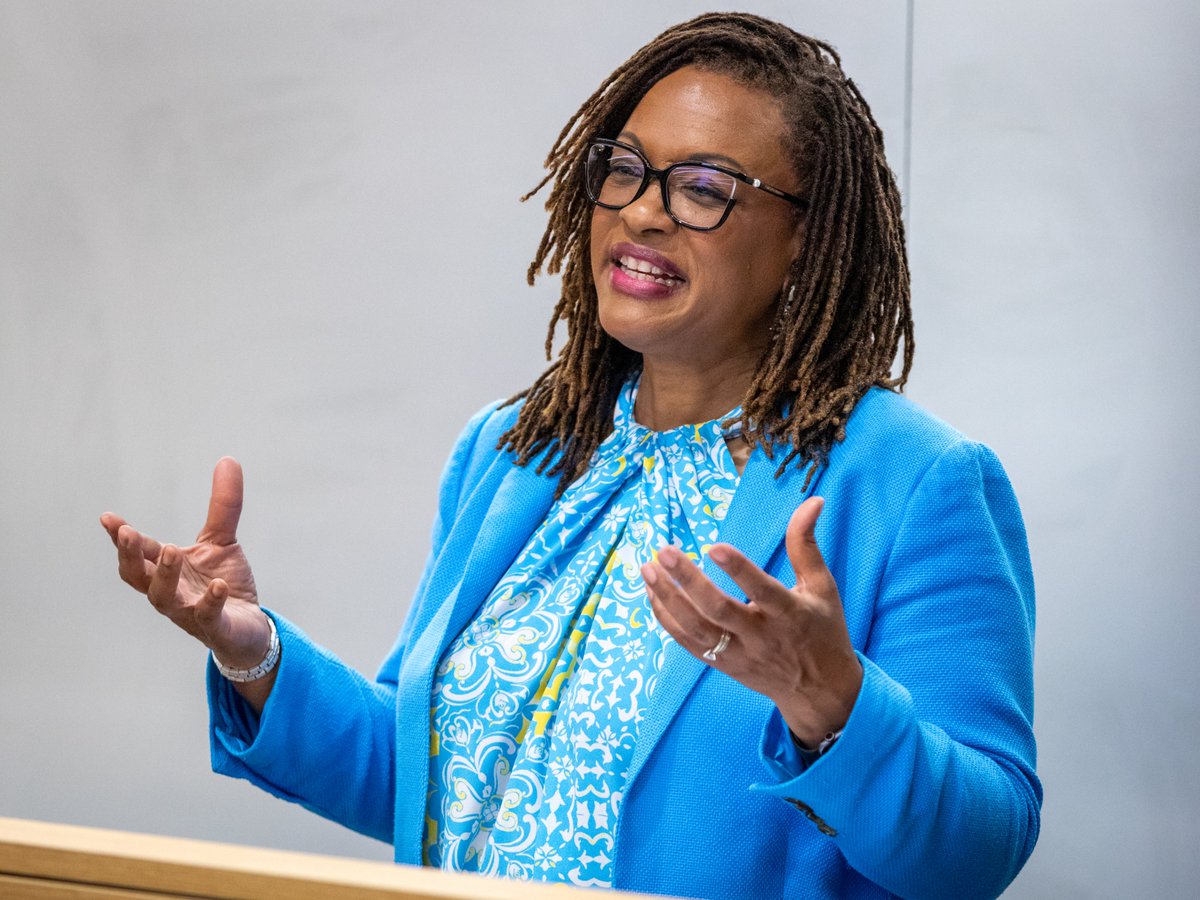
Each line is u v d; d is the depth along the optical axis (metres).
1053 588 7.97
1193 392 7.71
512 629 4.77
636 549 4.70
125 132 9.09
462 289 8.80
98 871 2.54
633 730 4.38
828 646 3.54
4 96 9.20
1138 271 7.75
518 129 8.64
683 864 4.18
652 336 4.63
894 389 4.83
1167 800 7.82
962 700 4.16
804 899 4.12
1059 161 7.80
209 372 9.12
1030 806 4.17
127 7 9.04
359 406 8.98
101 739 9.27
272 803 9.14
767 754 3.96
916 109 7.96
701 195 4.54
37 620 9.33
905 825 3.77
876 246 4.76
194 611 4.52
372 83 8.81
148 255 9.13
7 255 9.27
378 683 5.42
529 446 5.16
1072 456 7.89
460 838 4.56
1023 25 7.81
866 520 4.39
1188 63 7.61
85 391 9.24
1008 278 7.91
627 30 8.44
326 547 9.06
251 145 8.98
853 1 7.95
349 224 8.91
